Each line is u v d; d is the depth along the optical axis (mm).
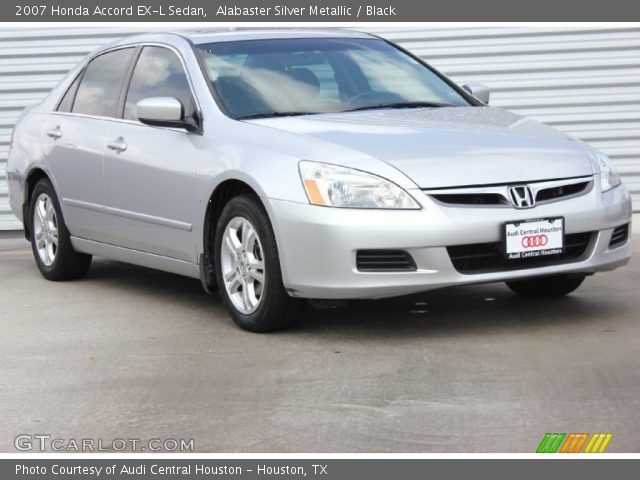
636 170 10000
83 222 6945
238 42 6383
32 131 7551
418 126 5598
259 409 4246
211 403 4352
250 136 5570
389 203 5059
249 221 5441
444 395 4336
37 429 4129
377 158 5168
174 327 5789
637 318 5613
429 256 5055
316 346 5211
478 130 5602
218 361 5004
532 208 5211
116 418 4219
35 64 10086
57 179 7145
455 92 6496
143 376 4801
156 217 6172
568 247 5375
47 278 7480
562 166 5375
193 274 6012
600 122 10000
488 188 5160
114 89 6832
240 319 5594
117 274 7633
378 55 6570
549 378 4527
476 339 5242
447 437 3850
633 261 7488
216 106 5887
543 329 5410
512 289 6281
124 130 6520
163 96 6305
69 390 4629
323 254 5098
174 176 5969
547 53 9977
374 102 6113
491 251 5191
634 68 9930
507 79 10039
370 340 5289
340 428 3982
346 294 5094
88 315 6215
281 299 5367
